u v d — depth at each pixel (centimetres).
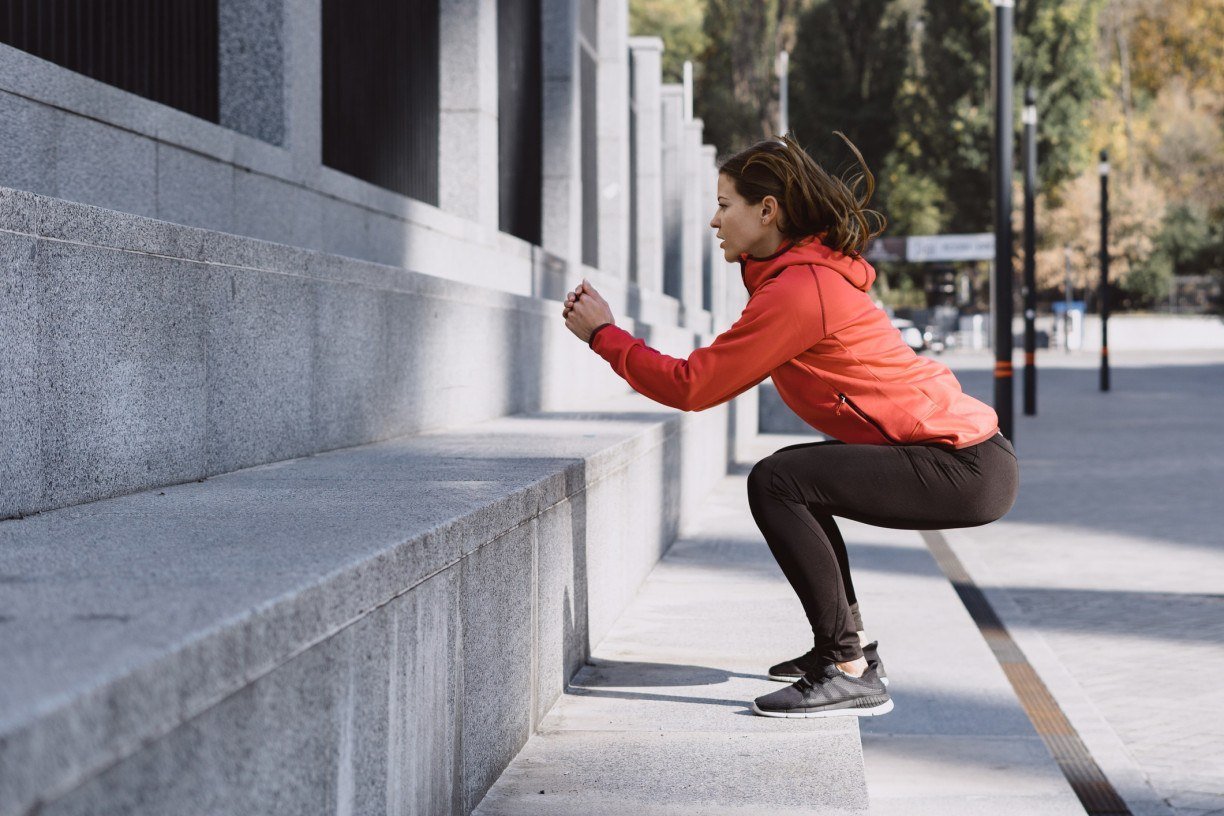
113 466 337
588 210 1638
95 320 329
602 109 1742
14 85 430
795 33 6825
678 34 6069
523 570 345
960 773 445
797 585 365
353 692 209
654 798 292
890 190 6969
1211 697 568
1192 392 3195
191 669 150
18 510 293
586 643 449
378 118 840
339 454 492
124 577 197
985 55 6378
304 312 475
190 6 612
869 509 358
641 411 865
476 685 294
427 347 628
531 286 1180
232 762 162
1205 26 8538
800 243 362
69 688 127
